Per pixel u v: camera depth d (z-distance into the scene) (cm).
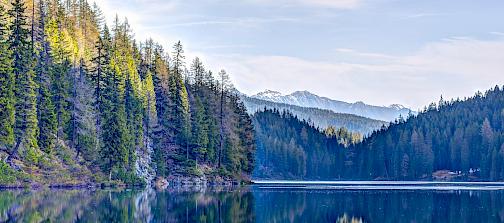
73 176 9388
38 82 9312
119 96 10456
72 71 10462
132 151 10725
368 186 14600
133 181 10525
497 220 6378
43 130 9238
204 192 9919
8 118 8362
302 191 11250
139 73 13150
